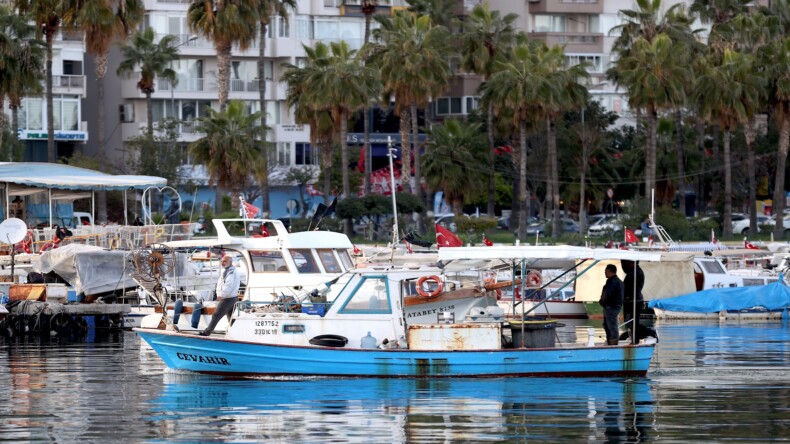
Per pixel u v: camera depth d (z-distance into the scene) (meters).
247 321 96.06
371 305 95.00
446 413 80.88
